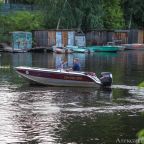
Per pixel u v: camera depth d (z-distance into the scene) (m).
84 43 103.50
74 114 29.06
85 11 105.75
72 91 39.09
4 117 28.14
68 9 103.06
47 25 104.88
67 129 25.38
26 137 23.89
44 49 96.94
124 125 26.27
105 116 28.45
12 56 84.25
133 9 123.12
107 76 41.31
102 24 108.56
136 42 115.88
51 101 33.78
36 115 28.75
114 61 74.69
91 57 84.31
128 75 53.06
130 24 122.25
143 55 90.81
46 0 103.44
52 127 25.81
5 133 24.56
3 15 104.06
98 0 107.00
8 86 41.88
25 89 40.00
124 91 39.12
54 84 42.12
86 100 34.38
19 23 103.12
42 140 23.39
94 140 23.44
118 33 111.19
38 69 42.19
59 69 42.88
